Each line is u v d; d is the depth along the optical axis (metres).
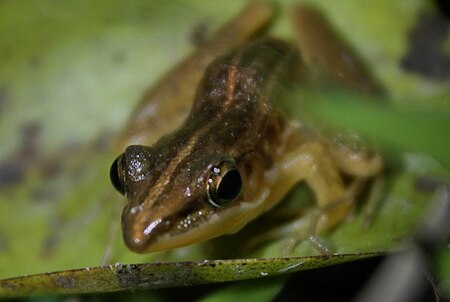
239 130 0.21
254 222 0.22
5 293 0.21
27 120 0.23
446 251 0.21
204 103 0.22
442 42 0.23
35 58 0.23
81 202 0.23
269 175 0.22
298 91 0.22
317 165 0.22
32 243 0.22
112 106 0.23
